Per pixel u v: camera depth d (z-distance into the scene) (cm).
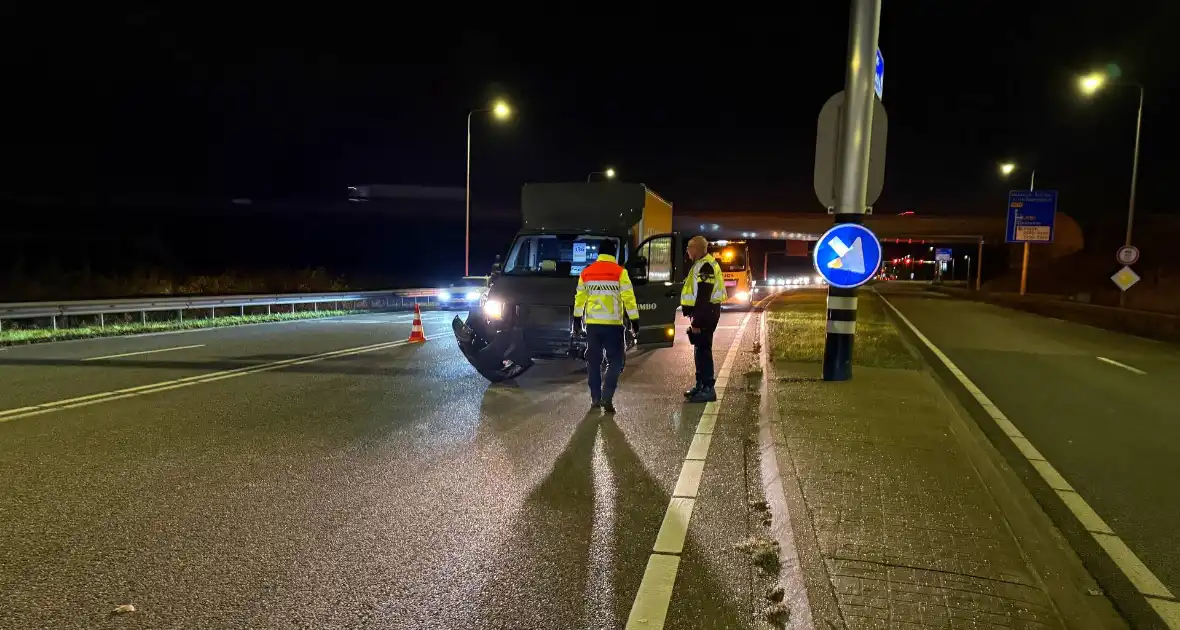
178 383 955
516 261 1112
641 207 1102
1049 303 3098
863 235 869
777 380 905
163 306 1905
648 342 1015
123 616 346
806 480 504
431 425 736
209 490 526
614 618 347
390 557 414
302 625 339
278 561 408
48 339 1509
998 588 353
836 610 330
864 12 833
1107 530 480
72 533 445
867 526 424
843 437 618
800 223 6294
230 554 417
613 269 805
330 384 962
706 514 485
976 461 555
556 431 715
